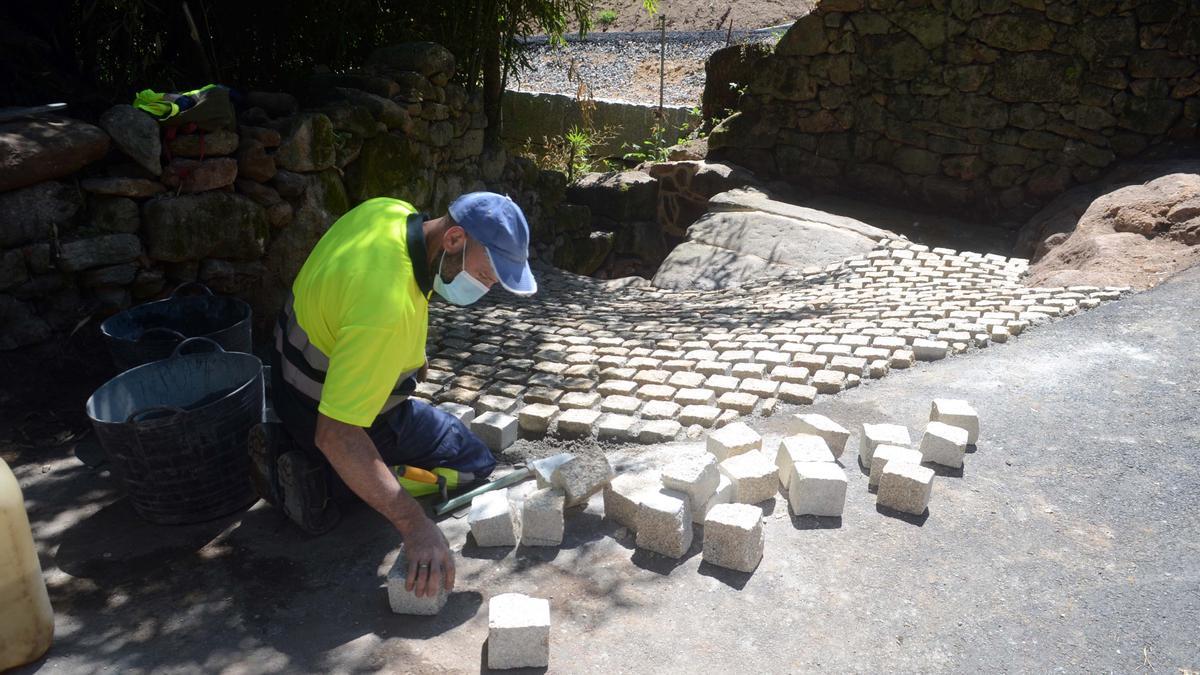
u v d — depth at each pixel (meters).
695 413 4.14
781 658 2.58
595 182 10.63
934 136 9.62
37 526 3.34
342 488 3.24
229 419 3.27
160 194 4.78
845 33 9.80
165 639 2.71
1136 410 4.04
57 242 4.39
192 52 6.14
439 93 7.18
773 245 8.33
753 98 10.59
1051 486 3.47
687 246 8.52
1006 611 2.76
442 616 2.79
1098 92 8.78
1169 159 8.55
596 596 2.88
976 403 4.21
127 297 4.75
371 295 2.53
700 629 2.71
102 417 3.29
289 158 5.38
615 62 18.17
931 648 2.61
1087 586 2.87
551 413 4.20
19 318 4.36
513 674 2.54
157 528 3.31
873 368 4.64
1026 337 5.07
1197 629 2.65
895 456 3.44
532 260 8.61
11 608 2.52
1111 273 6.13
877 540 3.14
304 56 7.28
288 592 2.93
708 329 5.77
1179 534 3.13
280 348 2.98
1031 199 9.33
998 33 9.02
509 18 8.43
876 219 9.77
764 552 3.08
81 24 5.25
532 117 14.74
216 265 5.06
